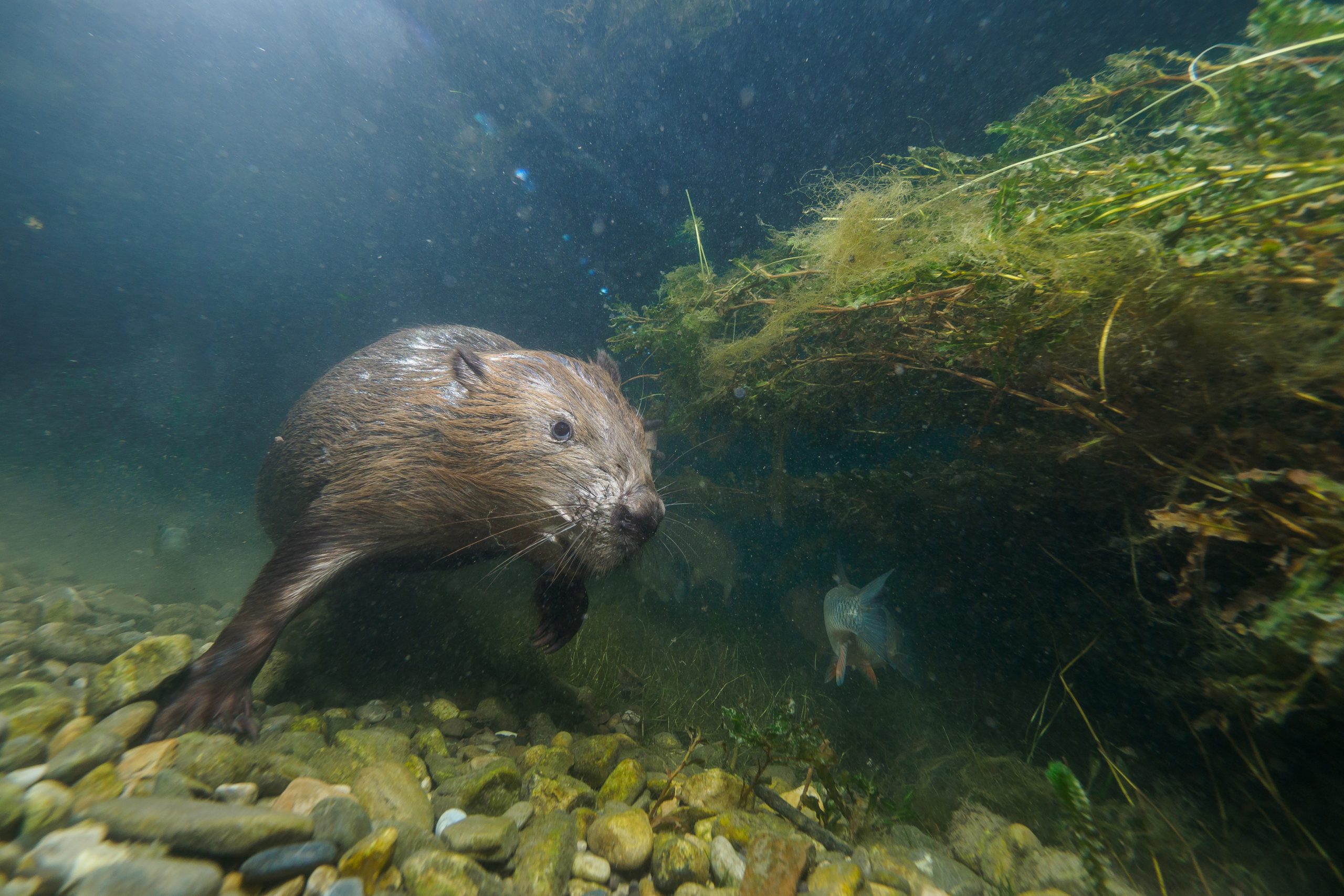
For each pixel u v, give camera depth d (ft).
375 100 5.39
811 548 2.38
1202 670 1.10
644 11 3.92
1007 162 1.34
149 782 0.69
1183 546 1.10
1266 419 0.92
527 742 1.15
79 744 0.71
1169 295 0.83
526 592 1.98
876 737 1.66
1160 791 1.16
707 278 1.79
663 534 2.18
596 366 1.45
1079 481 1.27
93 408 6.73
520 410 1.15
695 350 1.76
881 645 1.36
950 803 1.20
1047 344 0.97
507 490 1.13
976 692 1.72
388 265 7.08
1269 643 0.76
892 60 4.17
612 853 0.74
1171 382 0.97
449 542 1.22
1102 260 0.87
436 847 0.66
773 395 1.69
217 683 0.93
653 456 1.56
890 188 1.33
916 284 1.11
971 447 1.42
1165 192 0.82
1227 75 0.91
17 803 0.58
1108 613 1.43
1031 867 0.85
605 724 1.41
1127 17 3.79
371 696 1.24
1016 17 3.93
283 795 0.71
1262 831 1.03
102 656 1.08
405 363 1.30
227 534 3.47
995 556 1.66
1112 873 0.85
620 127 4.48
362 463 1.16
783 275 1.49
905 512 1.78
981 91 4.09
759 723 1.60
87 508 3.74
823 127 4.33
